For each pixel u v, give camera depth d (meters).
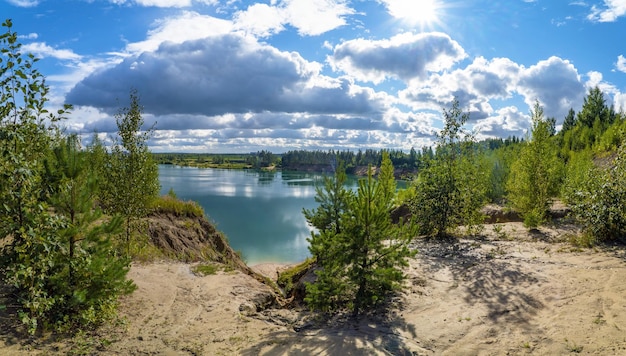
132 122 14.09
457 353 5.83
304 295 10.98
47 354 5.80
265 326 7.55
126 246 13.02
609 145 34.78
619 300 6.76
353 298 8.62
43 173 7.32
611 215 11.19
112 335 6.78
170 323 7.51
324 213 13.80
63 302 6.91
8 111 6.54
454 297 8.25
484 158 25.73
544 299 7.33
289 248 28.81
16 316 6.63
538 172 17.44
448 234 15.55
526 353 5.55
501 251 11.48
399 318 7.47
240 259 20.19
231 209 51.00
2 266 6.57
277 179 118.12
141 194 14.15
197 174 141.12
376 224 8.12
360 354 5.95
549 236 13.44
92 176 7.72
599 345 5.39
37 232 6.61
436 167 15.06
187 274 11.38
